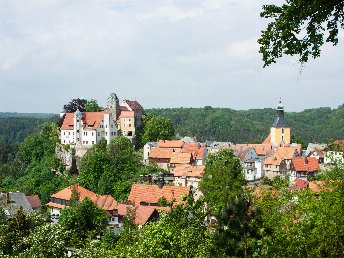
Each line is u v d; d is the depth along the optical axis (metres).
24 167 180.62
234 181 103.81
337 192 26.03
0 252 48.72
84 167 147.50
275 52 16.91
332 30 16.47
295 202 28.45
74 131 167.62
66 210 86.94
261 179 151.12
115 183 141.50
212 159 135.12
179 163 159.00
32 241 48.16
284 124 188.00
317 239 24.14
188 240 30.59
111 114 169.75
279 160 153.50
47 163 167.50
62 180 156.12
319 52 16.61
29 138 186.88
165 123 187.50
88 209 86.62
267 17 16.95
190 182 139.50
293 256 24.97
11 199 111.94
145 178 144.00
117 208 103.00
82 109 190.38
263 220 30.58
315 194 28.38
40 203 127.62
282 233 25.86
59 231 49.94
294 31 16.48
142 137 184.00
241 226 33.50
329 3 15.91
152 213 91.25
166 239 29.98
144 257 29.89
